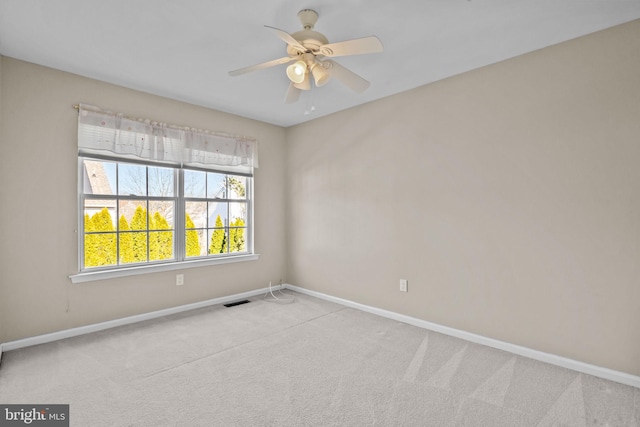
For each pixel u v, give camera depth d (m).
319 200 4.10
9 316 2.54
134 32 2.20
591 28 2.16
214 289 3.82
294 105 3.65
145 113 3.24
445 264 2.95
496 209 2.64
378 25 2.12
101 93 2.97
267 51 2.47
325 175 4.02
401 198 3.27
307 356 2.48
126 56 2.54
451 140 2.91
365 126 3.58
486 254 2.70
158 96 3.33
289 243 4.53
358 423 1.71
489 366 2.33
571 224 2.30
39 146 2.66
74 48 2.41
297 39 1.90
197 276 3.67
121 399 1.91
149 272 3.28
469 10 1.96
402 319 3.25
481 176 2.73
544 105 2.41
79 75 2.86
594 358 2.21
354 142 3.70
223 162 3.80
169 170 3.50
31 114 2.62
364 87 2.24
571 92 2.29
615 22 2.09
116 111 3.06
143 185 3.30
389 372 2.24
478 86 2.74
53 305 2.74
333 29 2.17
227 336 2.85
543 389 2.03
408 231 3.21
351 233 3.73
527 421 1.73
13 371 2.21
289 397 1.94
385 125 3.40
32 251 2.63
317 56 2.06
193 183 3.69
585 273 2.24
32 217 2.63
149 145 3.22
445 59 2.59
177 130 3.44
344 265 3.81
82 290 2.89
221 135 3.79
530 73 2.47
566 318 2.32
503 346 2.59
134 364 2.33
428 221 3.06
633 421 1.72
